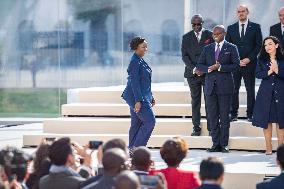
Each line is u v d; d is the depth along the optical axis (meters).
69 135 28.27
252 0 36.91
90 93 30.98
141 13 42.84
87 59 43.72
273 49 24.12
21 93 44.53
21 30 44.25
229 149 26.56
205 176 14.18
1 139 31.31
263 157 25.06
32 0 44.16
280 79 24.50
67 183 15.21
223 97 25.45
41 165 16.75
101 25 43.50
